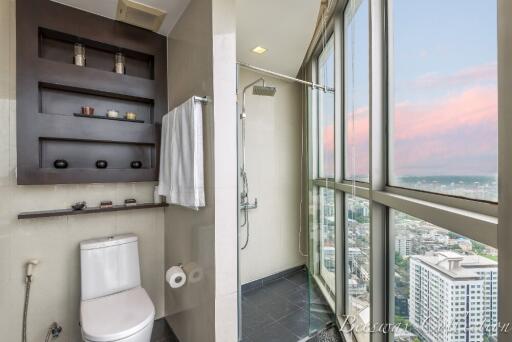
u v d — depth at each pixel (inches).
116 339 48.6
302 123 102.4
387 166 42.7
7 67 57.2
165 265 80.2
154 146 76.1
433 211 28.2
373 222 43.3
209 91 53.3
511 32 16.9
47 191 63.6
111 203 70.8
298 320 76.7
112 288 65.3
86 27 65.1
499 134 17.9
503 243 17.6
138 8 63.7
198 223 59.2
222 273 52.8
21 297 60.0
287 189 103.3
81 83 64.1
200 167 54.2
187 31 63.3
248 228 92.6
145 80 73.2
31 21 58.3
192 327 62.1
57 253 64.6
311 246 88.2
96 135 65.7
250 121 92.1
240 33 69.8
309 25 66.5
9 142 58.2
